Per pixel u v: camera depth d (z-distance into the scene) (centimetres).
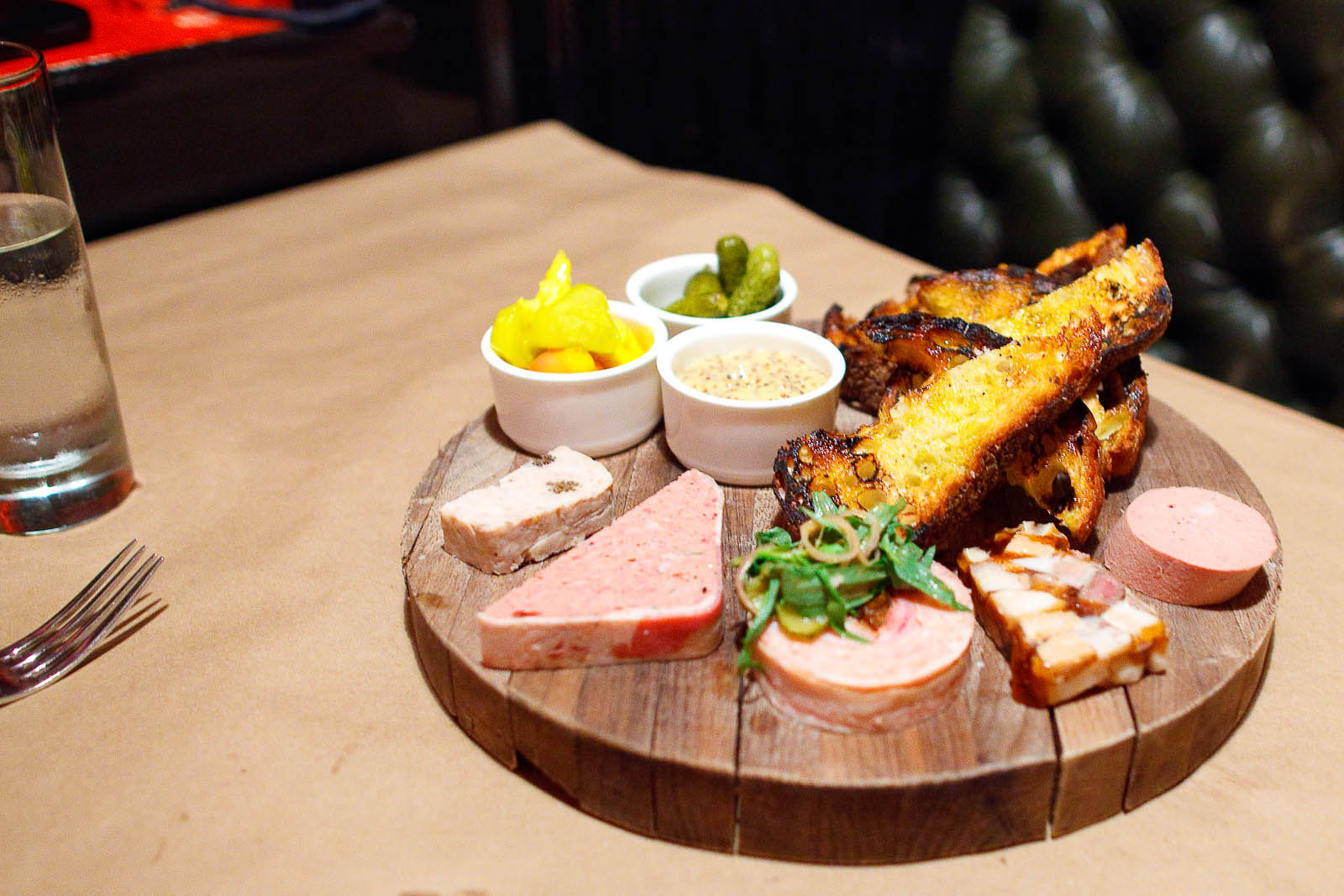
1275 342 70
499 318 47
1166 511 40
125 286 66
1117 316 43
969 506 40
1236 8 66
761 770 33
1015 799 33
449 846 34
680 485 42
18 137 40
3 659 40
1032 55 73
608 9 115
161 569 45
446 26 96
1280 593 40
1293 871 33
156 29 79
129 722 38
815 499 38
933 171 101
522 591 37
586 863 34
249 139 82
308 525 47
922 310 49
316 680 40
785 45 108
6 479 45
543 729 35
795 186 114
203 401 55
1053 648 34
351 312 63
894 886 33
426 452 51
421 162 82
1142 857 34
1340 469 49
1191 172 70
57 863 34
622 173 79
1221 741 37
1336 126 64
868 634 36
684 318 49
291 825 35
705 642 36
